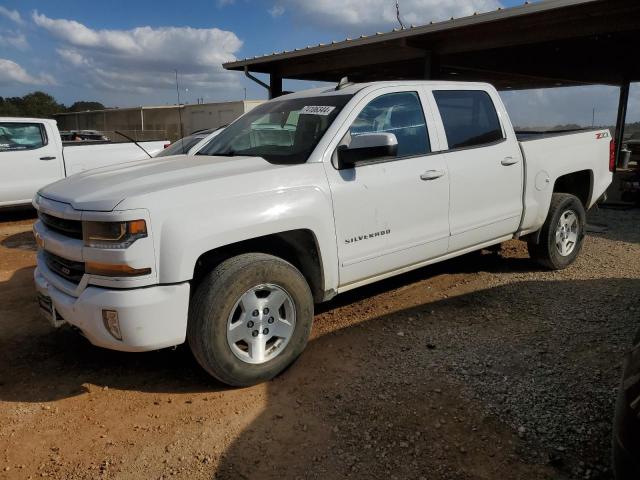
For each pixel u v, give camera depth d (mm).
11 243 7746
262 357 3414
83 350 4020
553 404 3082
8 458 2768
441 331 4141
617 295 4797
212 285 3150
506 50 14586
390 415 3037
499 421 2941
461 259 6102
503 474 2547
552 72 16969
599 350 3727
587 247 6664
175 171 3529
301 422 3008
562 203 5438
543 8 9195
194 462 2703
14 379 3600
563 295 4852
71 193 3324
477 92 4867
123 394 3379
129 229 2928
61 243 3221
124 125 51844
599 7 9312
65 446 2861
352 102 4008
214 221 3143
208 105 40156
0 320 4625
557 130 6621
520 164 5004
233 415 3100
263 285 3336
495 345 3865
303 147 3887
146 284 2998
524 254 6262
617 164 17969
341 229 3754
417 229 4242
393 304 4754
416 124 4336
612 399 3111
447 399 3174
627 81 19125
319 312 4637
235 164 3686
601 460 2605
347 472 2594
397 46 12891
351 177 3805
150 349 3104
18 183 9367
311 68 15891
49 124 9734
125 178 3445
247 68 16281
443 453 2705
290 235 3611
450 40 12133
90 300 3041
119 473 2639
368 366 3619
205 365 3227
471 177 4566
